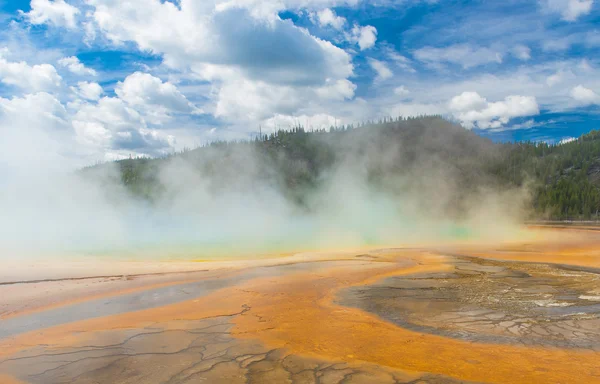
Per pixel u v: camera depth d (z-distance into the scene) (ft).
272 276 43.88
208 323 26.50
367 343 22.63
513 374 18.38
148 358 20.42
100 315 28.37
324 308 30.27
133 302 32.17
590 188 256.32
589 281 40.91
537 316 27.84
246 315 28.40
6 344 22.54
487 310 29.53
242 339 23.34
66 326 25.81
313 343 22.66
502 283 39.81
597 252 68.59
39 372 18.76
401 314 28.60
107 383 17.57
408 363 19.74
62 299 33.04
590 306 30.55
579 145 349.61
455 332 24.50
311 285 38.93
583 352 21.04
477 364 19.56
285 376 18.21
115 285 38.63
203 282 40.40
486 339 23.21
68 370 18.95
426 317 27.78
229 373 18.54
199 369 18.99
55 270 45.88
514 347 21.84
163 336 23.86
